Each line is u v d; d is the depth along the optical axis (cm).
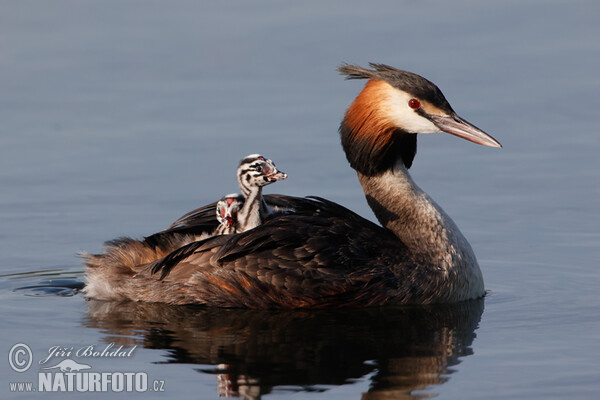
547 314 1321
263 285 1335
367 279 1345
